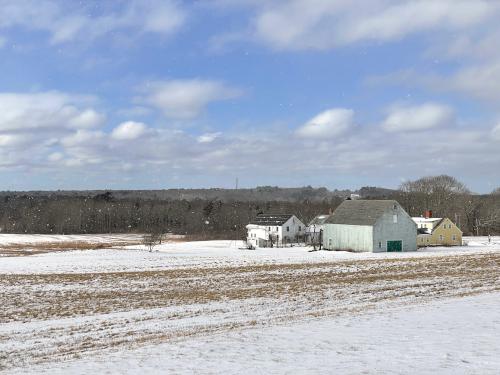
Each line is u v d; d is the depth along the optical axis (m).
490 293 31.86
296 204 179.88
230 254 69.38
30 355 18.83
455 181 156.12
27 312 28.39
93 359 17.22
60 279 43.09
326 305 29.31
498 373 12.96
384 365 14.29
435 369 13.55
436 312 23.64
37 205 182.62
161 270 50.19
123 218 161.12
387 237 74.06
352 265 53.84
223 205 178.25
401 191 172.75
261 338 19.23
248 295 33.78
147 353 17.58
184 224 156.38
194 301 31.52
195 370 14.83
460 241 90.50
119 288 37.91
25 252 76.62
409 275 44.22
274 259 61.78
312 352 16.44
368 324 21.20
